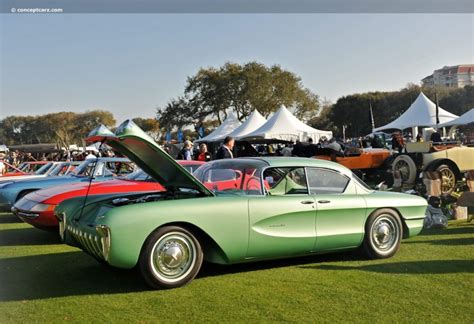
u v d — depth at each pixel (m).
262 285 4.75
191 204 4.65
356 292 4.50
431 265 5.47
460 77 137.62
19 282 4.93
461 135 27.94
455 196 9.79
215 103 52.25
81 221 4.93
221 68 53.06
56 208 5.62
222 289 4.61
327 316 3.90
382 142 21.14
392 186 11.87
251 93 50.25
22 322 3.79
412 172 11.12
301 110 52.25
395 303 4.20
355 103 61.66
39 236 7.82
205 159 12.62
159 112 55.41
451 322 3.76
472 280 4.86
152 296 4.40
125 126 4.54
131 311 4.02
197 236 4.78
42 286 4.77
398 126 25.38
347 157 13.64
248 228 4.89
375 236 5.77
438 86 60.94
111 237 4.26
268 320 3.82
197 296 4.40
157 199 5.21
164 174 5.27
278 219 5.07
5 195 9.48
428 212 8.00
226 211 4.78
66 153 29.28
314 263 5.66
